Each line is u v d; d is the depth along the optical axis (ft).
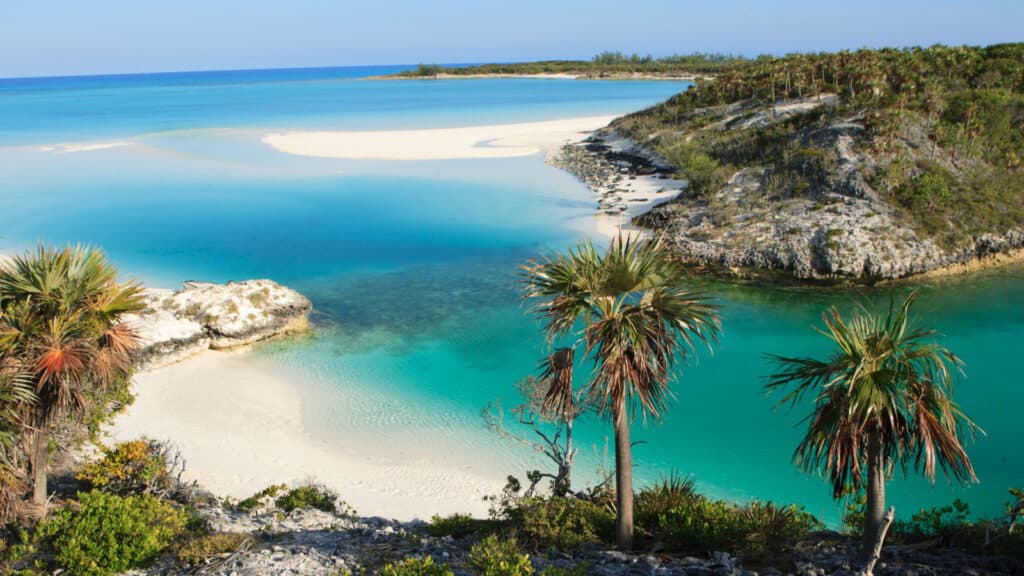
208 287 117.29
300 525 53.42
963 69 224.53
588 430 82.94
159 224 182.80
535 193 211.00
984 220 143.84
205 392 91.81
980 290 128.57
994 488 68.13
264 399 90.33
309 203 205.36
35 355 46.37
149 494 53.78
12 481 46.42
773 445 78.48
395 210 195.42
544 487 69.92
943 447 34.45
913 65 229.86
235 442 78.74
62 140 333.83
